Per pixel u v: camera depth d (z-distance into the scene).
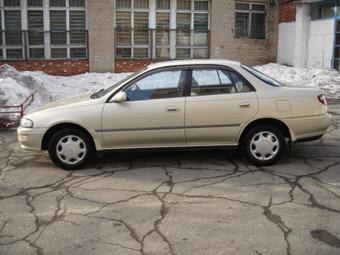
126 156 7.66
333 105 13.35
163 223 4.92
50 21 19.91
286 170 6.73
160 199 5.63
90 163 7.32
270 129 6.86
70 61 20.30
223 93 6.83
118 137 6.84
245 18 22.83
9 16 19.56
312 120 6.91
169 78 6.89
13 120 10.55
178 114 6.77
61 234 4.72
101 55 20.56
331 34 20.69
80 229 4.82
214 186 6.06
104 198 5.73
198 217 5.06
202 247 4.36
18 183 6.45
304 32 22.12
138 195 5.80
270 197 5.62
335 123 10.41
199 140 6.87
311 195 5.68
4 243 4.55
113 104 6.82
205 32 22.03
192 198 5.64
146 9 20.95
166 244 4.44
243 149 6.95
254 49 23.05
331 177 6.39
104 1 20.28
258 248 4.32
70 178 6.59
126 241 4.52
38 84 14.42
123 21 20.78
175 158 7.49
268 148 6.89
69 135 6.92
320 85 17.33
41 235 4.71
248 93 6.83
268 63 23.38
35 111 7.15
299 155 7.59
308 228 4.73
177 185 6.14
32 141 6.93
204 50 22.16
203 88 6.84
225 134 6.85
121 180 6.43
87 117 6.80
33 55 19.95
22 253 4.34
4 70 14.73
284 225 4.80
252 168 6.85
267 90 6.86
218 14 21.94
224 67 6.91
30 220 5.10
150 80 6.90
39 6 19.69
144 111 6.77
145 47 21.23
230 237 4.56
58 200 5.70
